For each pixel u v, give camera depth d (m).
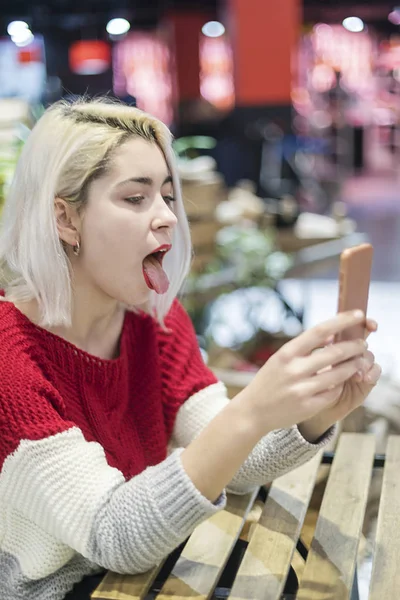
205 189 3.34
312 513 1.81
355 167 12.18
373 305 5.10
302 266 3.57
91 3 10.84
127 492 1.06
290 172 7.22
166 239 1.18
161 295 1.34
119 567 1.06
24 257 1.17
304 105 10.08
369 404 2.48
